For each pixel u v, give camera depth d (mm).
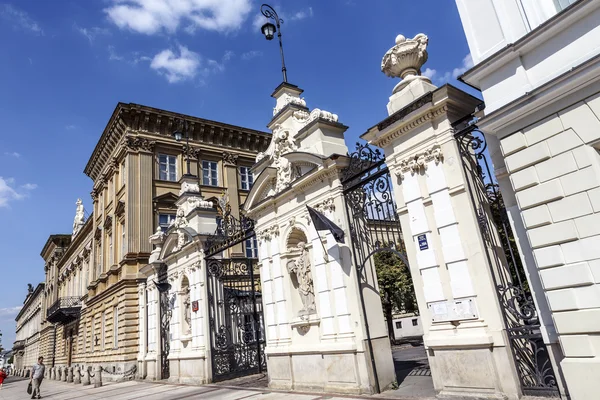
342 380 9000
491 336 6488
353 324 8945
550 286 5648
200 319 14672
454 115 7543
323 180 9977
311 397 8992
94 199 33250
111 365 22578
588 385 5191
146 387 16328
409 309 25344
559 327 5547
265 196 12125
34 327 65188
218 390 12359
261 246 12031
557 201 5637
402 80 8305
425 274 7457
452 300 7074
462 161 7219
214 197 27422
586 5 5398
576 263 5418
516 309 6445
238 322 15539
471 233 6891
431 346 7199
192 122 27594
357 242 9352
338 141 10445
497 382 6344
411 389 8367
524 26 6238
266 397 9875
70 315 34531
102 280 27062
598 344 5219
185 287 16578
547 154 5727
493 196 7391
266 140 31297
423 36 8188
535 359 6230
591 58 5180
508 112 6062
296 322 10336
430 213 7539
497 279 6719
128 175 24469
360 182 9227
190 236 15117
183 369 15578
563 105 5598
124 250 24047
